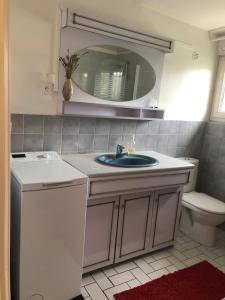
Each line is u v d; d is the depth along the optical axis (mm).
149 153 2600
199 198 2703
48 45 1928
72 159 2080
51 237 1540
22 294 1522
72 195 1565
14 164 1741
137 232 2166
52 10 1895
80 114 2070
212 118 3090
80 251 1692
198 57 2826
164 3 2225
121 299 1800
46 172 1634
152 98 2426
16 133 1942
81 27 1877
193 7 2260
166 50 2342
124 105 2258
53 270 1603
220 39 2770
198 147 3129
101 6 2102
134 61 2256
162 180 2123
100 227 1934
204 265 2266
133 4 2256
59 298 1686
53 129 2094
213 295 1918
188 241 2660
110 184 1841
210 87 3025
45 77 1961
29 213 1433
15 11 1772
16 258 1543
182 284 2004
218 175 2963
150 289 1921
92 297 1808
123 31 2059
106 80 2158
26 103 1938
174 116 2826
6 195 603
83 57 2014
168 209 2320
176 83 2742
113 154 2359
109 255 2049
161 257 2340
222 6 2199
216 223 2506
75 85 2020
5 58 552
